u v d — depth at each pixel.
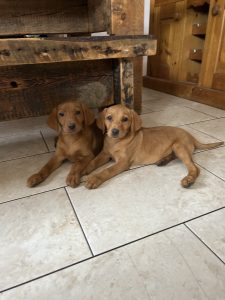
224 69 2.32
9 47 1.06
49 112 1.52
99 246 0.83
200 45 2.80
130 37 1.27
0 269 0.75
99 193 1.10
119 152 1.28
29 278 0.73
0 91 1.37
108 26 1.43
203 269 0.75
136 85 2.13
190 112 2.29
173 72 3.11
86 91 1.55
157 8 3.09
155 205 1.02
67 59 1.18
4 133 1.87
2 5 1.80
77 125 1.26
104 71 1.54
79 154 1.36
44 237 0.86
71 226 0.91
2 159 1.44
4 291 0.69
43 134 1.83
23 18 1.89
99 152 1.54
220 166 1.31
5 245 0.83
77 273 0.74
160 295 0.68
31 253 0.80
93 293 0.68
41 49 1.11
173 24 2.91
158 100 2.79
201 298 0.67
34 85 1.42
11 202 1.05
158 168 1.32
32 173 1.28
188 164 1.25
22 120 2.18
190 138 1.42
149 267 0.75
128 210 0.99
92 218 0.95
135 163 1.36
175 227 0.90
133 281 0.71
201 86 2.62
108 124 1.28
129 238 0.86
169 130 1.42
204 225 0.91
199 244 0.83
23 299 0.67
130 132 1.29
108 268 0.75
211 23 2.38
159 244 0.83
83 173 1.25
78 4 1.93
